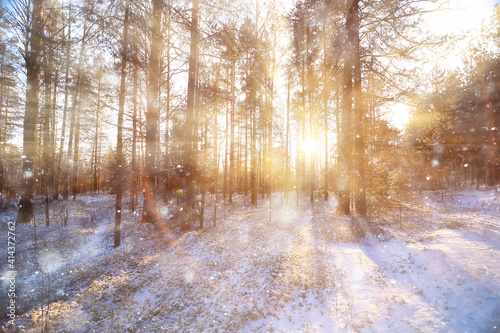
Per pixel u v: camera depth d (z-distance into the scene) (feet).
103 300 20.34
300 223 45.11
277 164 104.78
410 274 21.47
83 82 32.94
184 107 46.91
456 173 85.10
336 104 52.70
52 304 20.08
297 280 21.98
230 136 76.64
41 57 39.93
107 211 63.05
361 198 40.88
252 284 21.97
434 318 15.25
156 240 35.96
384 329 14.88
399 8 34.99
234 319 17.01
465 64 54.54
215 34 34.94
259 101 65.57
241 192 118.83
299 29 44.47
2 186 69.15
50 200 65.36
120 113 37.81
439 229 34.30
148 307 19.08
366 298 18.49
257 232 39.40
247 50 39.78
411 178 59.36
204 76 46.24
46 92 56.24
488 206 50.29
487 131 64.18
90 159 123.65
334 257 26.81
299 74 53.88
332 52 42.83
